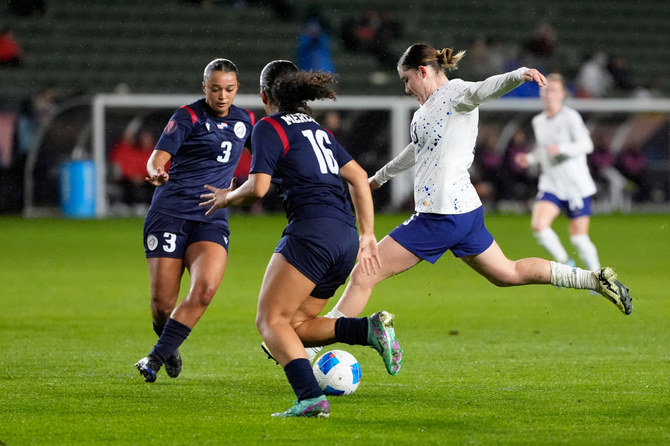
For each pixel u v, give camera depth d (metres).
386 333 20.31
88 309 38.66
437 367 26.55
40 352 28.89
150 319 36.16
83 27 108.94
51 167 93.81
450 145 24.53
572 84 106.62
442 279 50.91
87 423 19.28
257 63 110.69
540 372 25.64
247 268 53.84
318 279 19.80
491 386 23.61
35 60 105.62
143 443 17.67
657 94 107.44
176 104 92.44
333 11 115.81
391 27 109.56
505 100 95.38
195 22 111.62
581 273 25.28
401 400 21.80
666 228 80.94
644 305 40.00
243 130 25.14
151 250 24.48
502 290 46.00
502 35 117.38
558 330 33.75
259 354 28.70
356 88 105.75
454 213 24.58
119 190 94.06
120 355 28.39
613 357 28.11
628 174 100.38
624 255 60.22
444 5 118.38
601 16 121.06
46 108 91.94
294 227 19.72
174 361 23.75
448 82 25.06
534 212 42.16
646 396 22.20
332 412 20.39
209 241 24.22
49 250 63.44
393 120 96.50
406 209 96.25
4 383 23.86
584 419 19.67
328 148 20.14
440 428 18.83
